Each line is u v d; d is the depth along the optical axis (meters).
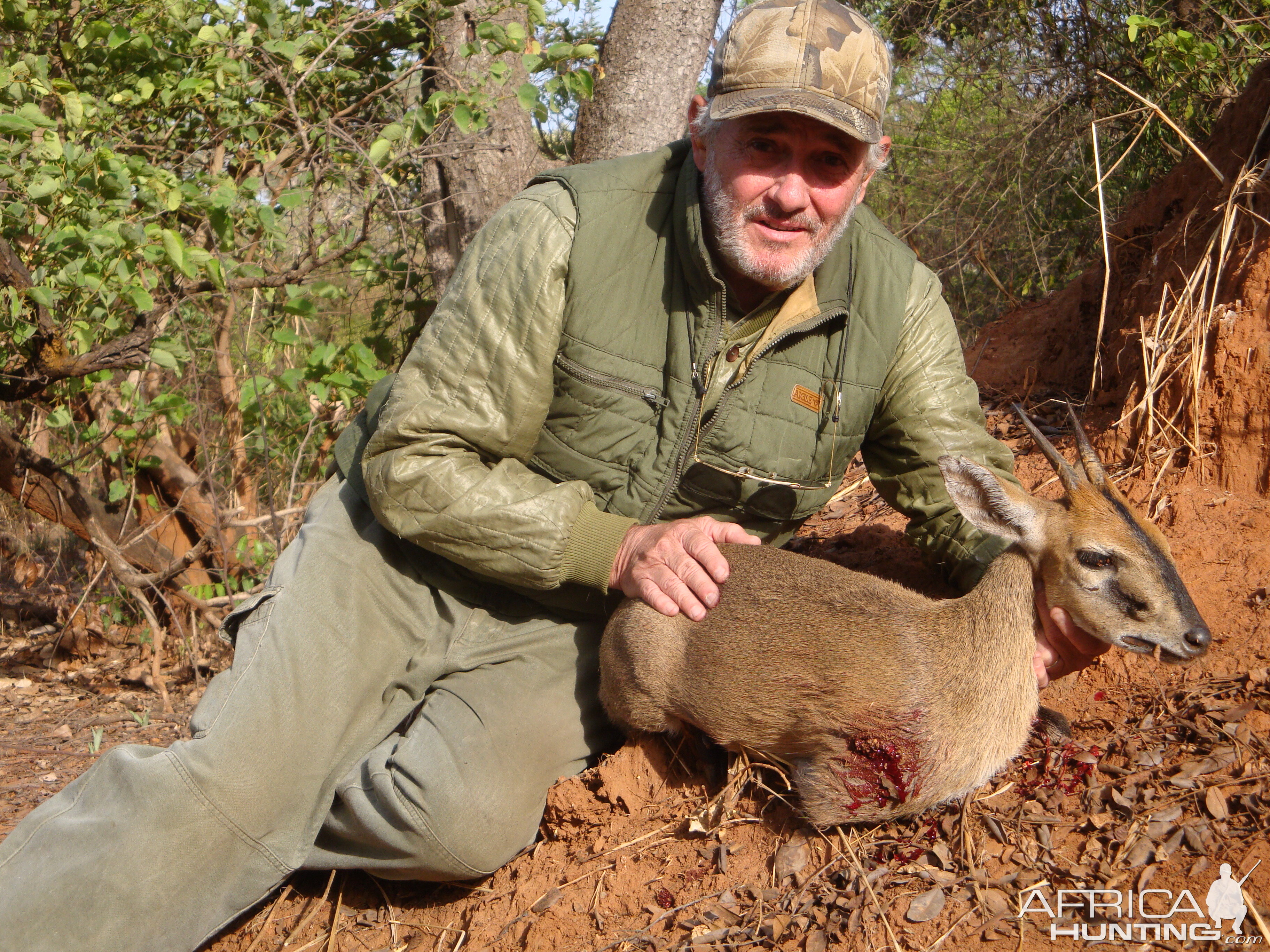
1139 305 1.74
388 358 2.25
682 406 1.33
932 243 3.25
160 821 1.30
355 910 1.41
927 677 1.23
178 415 2.09
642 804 1.36
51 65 2.16
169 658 2.48
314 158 2.15
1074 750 1.26
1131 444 1.58
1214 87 2.32
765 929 1.17
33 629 2.81
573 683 1.42
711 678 1.30
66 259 1.91
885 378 1.38
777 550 1.42
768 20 1.26
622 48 2.21
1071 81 2.89
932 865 1.19
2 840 1.62
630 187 1.34
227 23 2.15
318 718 1.37
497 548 1.32
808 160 1.26
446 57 2.30
